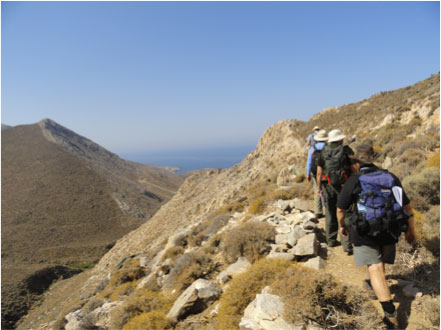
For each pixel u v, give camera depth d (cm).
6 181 18650
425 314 313
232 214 1230
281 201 940
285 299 357
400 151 1148
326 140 638
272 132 5231
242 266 603
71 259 10450
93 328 732
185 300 521
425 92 2539
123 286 1135
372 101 3950
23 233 13012
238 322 404
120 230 15112
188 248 1119
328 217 559
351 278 432
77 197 18162
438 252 423
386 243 329
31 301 5609
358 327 311
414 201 636
